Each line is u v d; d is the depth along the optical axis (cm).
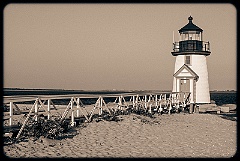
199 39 2986
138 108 1862
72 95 1318
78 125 1325
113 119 1505
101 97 1511
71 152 958
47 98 1185
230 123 2105
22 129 1032
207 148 1156
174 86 2933
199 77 2922
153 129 1444
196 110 2811
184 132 1469
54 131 1088
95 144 1080
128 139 1193
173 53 3014
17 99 1052
